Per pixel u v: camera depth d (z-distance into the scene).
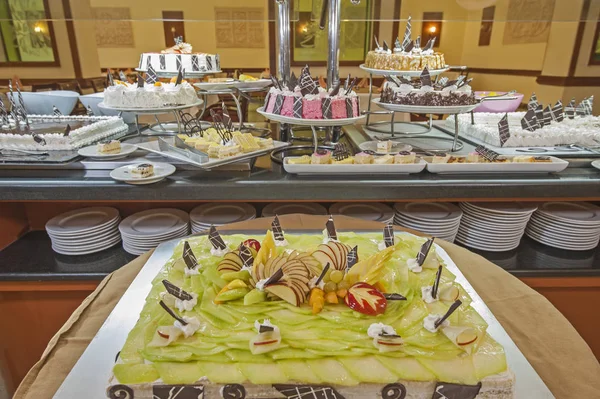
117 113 2.49
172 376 0.85
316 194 1.65
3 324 1.73
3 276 1.65
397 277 1.15
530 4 2.03
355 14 2.11
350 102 1.80
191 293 1.08
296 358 0.89
